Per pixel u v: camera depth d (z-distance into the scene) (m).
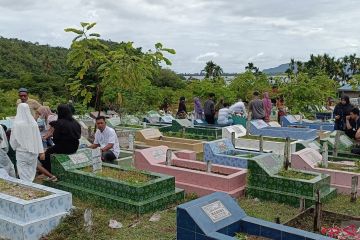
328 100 25.92
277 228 4.87
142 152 9.66
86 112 19.88
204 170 9.12
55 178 8.43
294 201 7.73
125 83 10.85
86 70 11.20
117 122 18.08
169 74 43.06
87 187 7.92
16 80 38.31
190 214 4.81
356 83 27.98
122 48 11.24
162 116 20.78
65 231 5.95
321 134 15.55
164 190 7.60
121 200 7.27
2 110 19.48
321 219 6.04
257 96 17.19
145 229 6.52
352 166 9.45
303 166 9.34
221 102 20.97
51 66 58.09
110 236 6.17
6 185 6.85
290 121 18.53
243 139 13.64
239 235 4.96
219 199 5.27
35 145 7.97
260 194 8.15
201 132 15.55
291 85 20.59
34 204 5.89
